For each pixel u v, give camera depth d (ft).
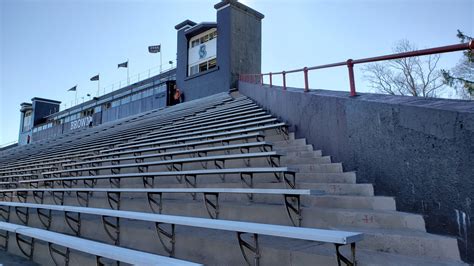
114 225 14.61
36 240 15.19
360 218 10.93
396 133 11.95
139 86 96.17
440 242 8.87
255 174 18.44
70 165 34.24
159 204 16.52
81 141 54.29
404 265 8.18
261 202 14.82
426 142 10.36
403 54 12.82
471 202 8.63
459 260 8.59
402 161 11.57
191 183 19.35
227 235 11.75
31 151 63.87
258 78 50.62
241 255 10.30
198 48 71.10
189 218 11.09
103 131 59.16
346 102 16.15
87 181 27.30
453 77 75.00
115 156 33.60
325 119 19.10
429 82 91.15
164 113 57.11
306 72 24.70
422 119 10.53
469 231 8.63
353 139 15.37
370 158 13.80
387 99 14.07
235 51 62.64
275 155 16.76
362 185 13.32
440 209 9.67
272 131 27.78
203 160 20.02
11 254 16.40
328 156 18.07
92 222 15.93
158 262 7.98
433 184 10.00
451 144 9.34
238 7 64.95
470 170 8.70
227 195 16.29
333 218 11.37
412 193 10.98
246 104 41.75
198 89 67.41
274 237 11.16
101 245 10.50
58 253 13.23
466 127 8.84
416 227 10.26
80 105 123.03
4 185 38.45
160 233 12.67
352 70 17.17
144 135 41.47
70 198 23.24
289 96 26.53
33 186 34.37
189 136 32.32
